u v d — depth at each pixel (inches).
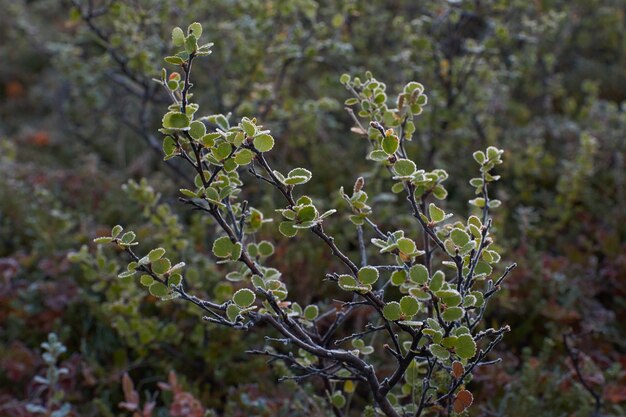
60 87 234.8
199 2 157.8
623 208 158.2
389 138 68.1
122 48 155.9
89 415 115.6
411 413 81.9
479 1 144.9
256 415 109.7
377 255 139.2
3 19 289.9
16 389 123.3
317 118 157.5
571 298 130.4
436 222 68.8
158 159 200.8
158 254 67.2
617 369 111.2
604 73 224.2
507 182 173.9
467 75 154.2
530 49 170.2
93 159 195.2
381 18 169.8
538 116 201.5
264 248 86.7
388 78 171.6
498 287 74.1
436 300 64.6
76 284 137.4
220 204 69.1
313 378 112.8
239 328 68.3
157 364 122.7
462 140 164.9
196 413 102.7
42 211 157.1
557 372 111.6
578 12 213.0
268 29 148.2
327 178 174.6
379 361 116.4
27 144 232.7
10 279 143.1
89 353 130.3
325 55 181.3
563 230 163.6
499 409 104.2
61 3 290.5
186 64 66.8
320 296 135.0
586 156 153.2
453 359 72.4
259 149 65.8
